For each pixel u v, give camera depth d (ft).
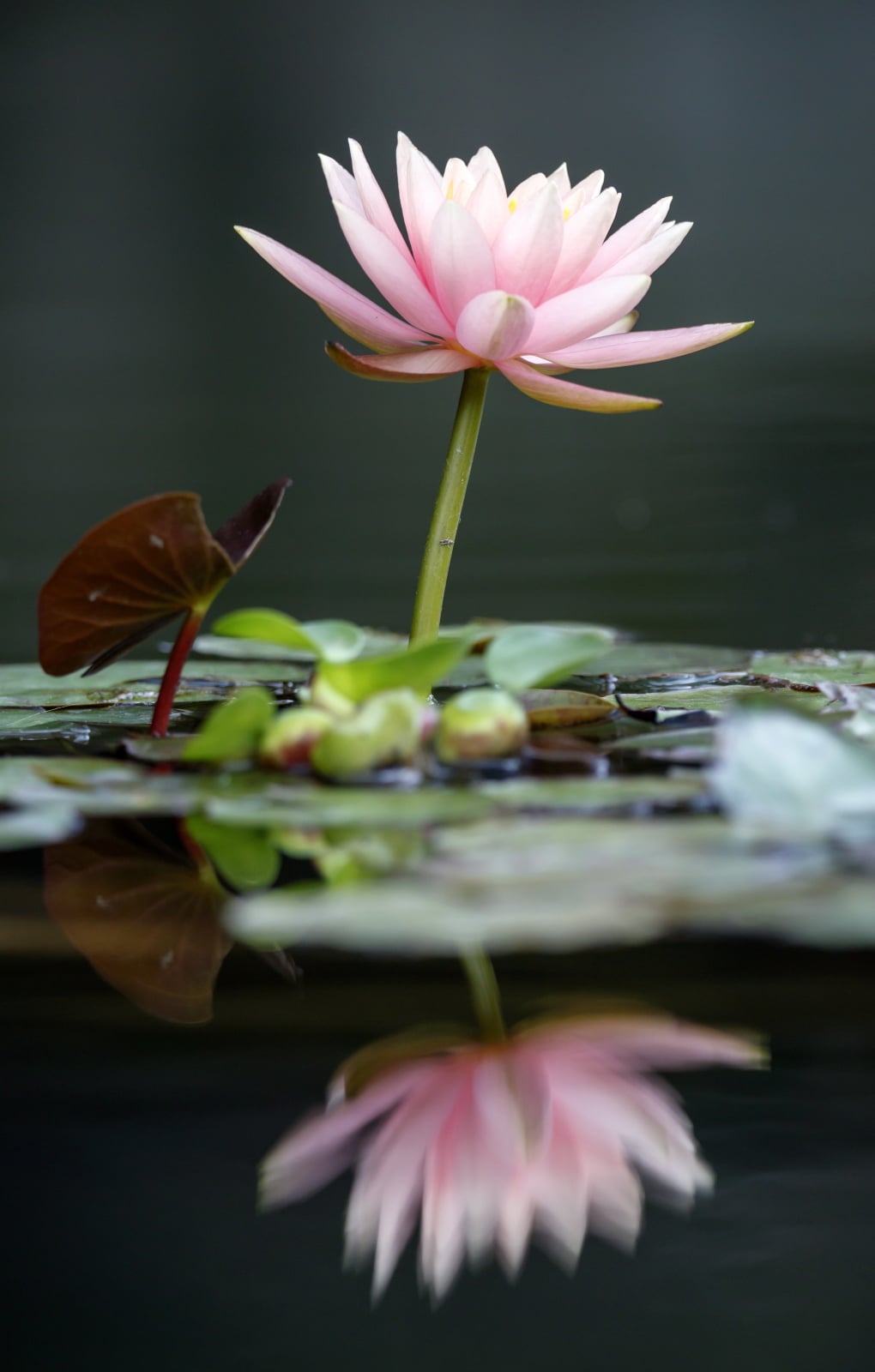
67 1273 2.91
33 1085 3.07
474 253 3.45
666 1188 3.03
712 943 3.22
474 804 3.27
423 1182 3.02
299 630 3.38
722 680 3.83
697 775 3.35
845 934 3.08
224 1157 3.04
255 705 3.33
